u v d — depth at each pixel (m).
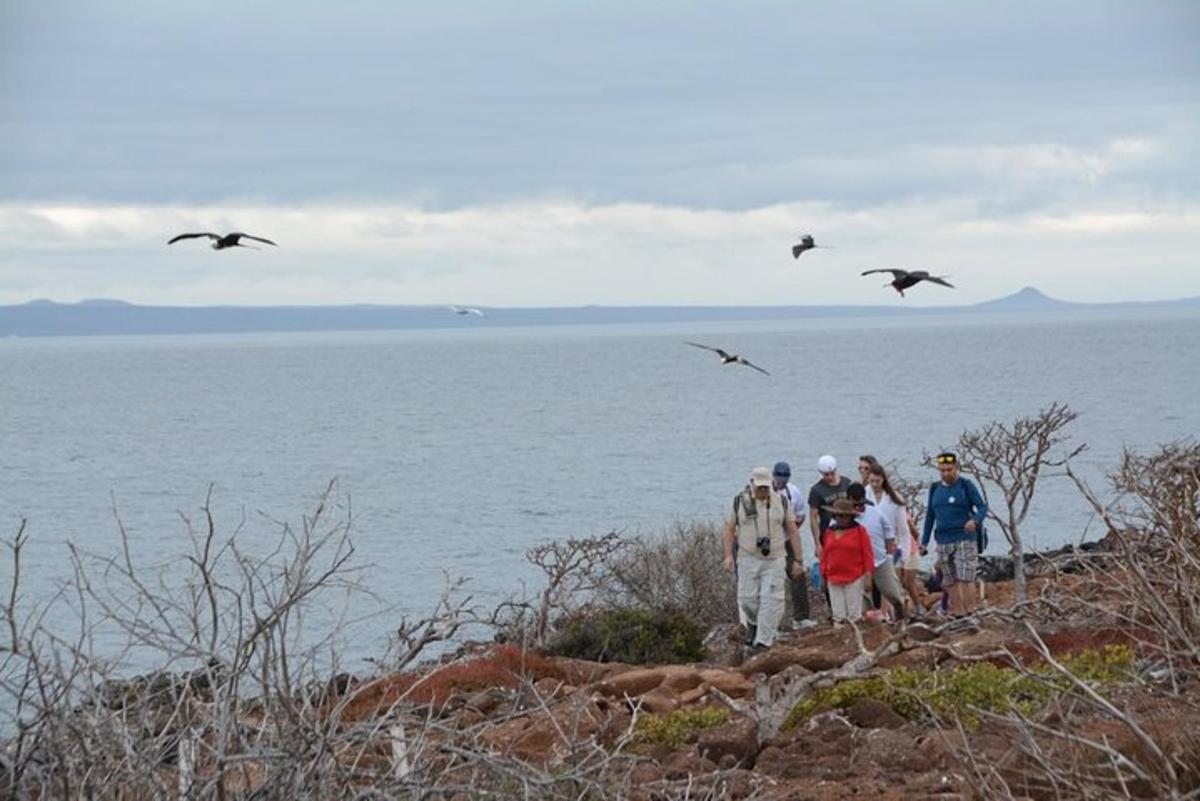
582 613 28.62
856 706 17.00
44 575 34.22
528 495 87.31
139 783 9.42
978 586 31.41
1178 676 14.27
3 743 9.52
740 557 27.45
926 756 14.88
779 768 15.32
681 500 83.62
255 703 10.62
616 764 13.83
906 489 37.56
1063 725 11.48
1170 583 13.95
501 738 15.02
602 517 74.19
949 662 19.11
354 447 132.88
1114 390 182.88
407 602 39.69
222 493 90.94
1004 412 148.12
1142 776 10.50
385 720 10.20
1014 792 11.90
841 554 26.27
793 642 25.53
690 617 29.33
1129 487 16.58
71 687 9.50
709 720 17.30
